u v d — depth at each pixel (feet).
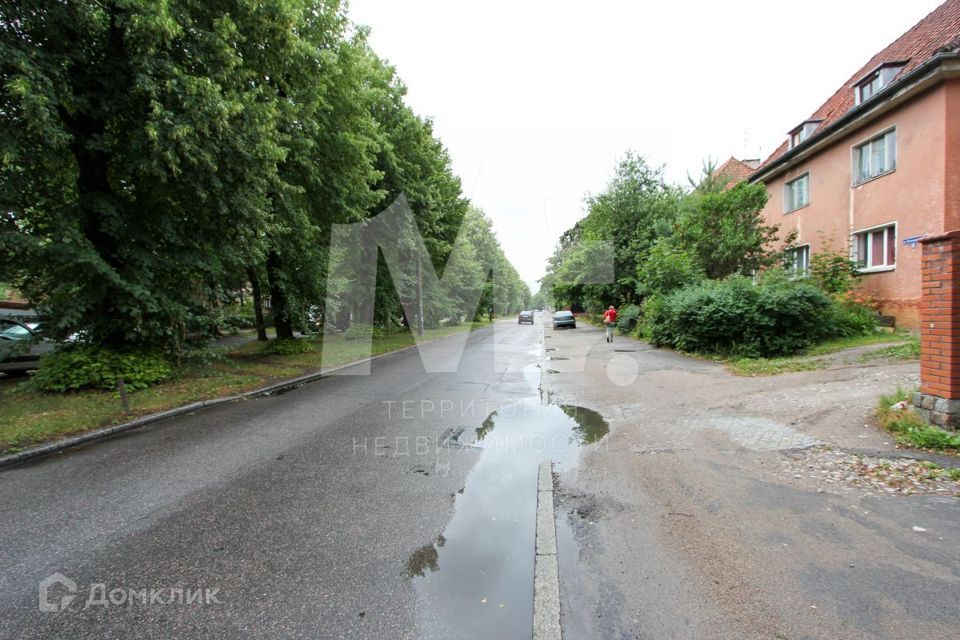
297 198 41.22
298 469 15.16
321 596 8.41
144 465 15.72
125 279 26.50
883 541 9.42
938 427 14.23
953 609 7.34
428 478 14.29
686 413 20.34
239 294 72.54
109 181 28.84
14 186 22.66
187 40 25.41
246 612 7.98
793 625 7.17
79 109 23.88
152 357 28.81
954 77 34.81
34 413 21.40
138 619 7.83
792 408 19.24
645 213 71.61
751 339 34.91
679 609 7.73
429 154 68.03
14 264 23.70
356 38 43.16
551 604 7.93
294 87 36.83
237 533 10.86
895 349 28.94
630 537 10.23
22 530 11.14
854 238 45.16
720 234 49.83
